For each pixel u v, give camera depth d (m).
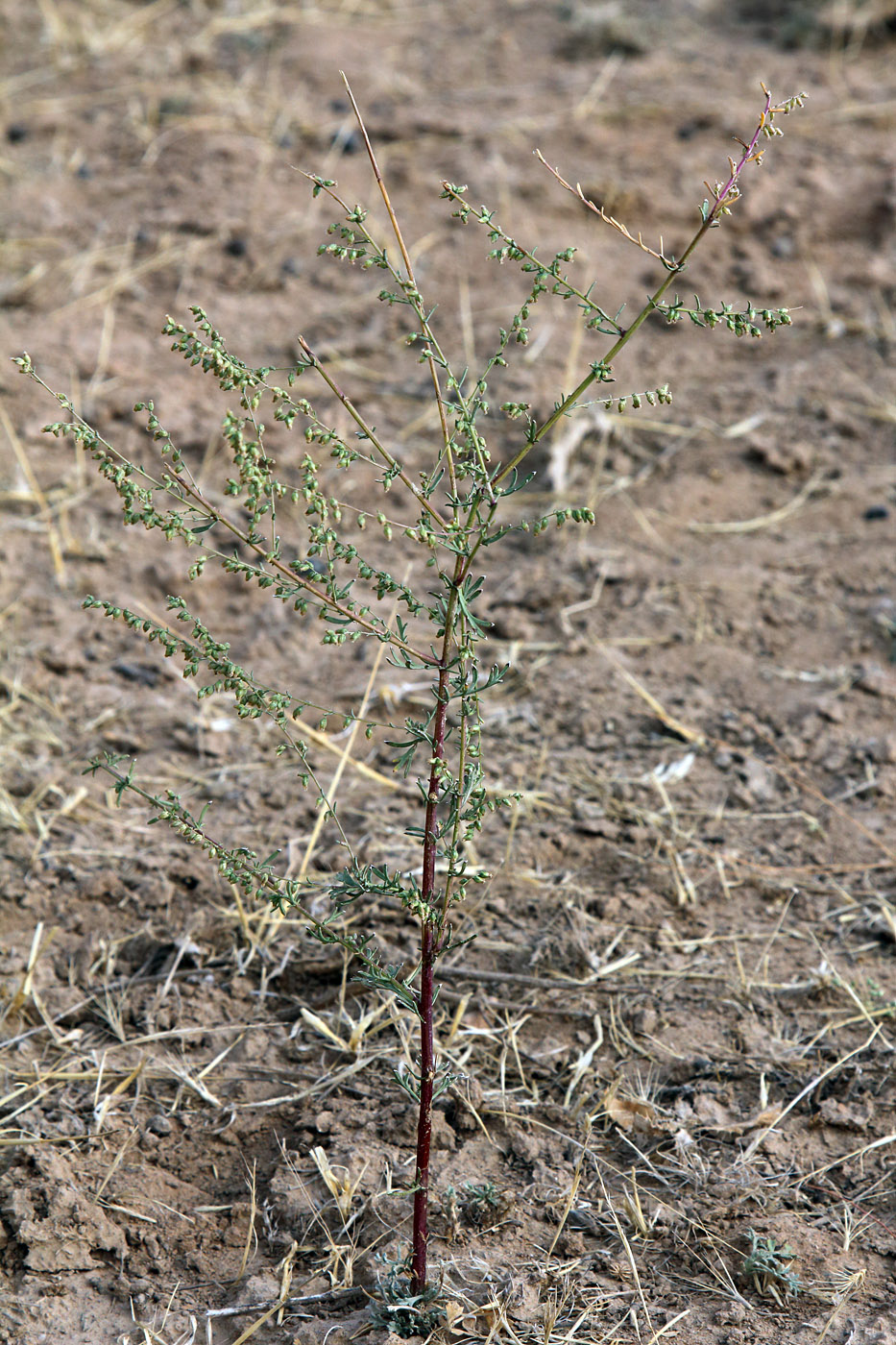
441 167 6.23
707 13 7.55
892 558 4.55
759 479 4.97
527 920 3.36
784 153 6.28
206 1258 2.60
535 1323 2.43
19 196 6.13
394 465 2.18
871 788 3.72
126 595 4.46
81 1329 2.46
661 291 2.11
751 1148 2.78
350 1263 2.53
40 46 7.25
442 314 5.59
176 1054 3.04
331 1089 2.93
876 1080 2.94
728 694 4.09
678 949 3.29
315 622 4.39
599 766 3.85
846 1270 2.53
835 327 5.56
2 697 4.10
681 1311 2.47
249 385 2.11
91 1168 2.76
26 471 4.82
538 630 4.36
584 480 4.99
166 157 6.34
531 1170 2.74
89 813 3.68
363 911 3.34
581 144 6.34
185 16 7.53
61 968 3.24
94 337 5.41
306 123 6.52
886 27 7.17
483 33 7.40
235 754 3.91
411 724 2.28
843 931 3.33
